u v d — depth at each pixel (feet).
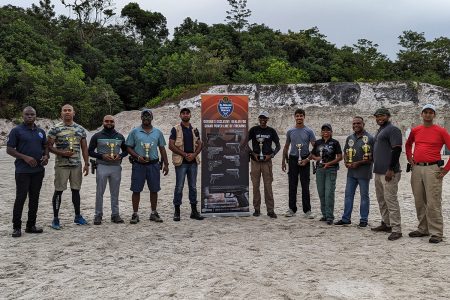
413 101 149.18
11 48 156.35
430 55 230.27
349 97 152.15
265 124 29.01
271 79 174.19
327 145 27.12
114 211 27.04
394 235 22.68
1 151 91.76
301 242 22.18
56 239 22.75
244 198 29.60
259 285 15.72
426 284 15.79
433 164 21.99
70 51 194.29
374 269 17.61
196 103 148.87
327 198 26.84
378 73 207.21
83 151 26.17
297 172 28.76
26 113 23.32
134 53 204.85
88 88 152.25
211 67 171.63
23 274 17.10
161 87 176.65
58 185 25.18
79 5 233.35
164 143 27.81
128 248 20.99
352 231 24.72
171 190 40.16
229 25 234.99
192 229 25.29
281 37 225.76
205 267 17.89
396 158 22.54
